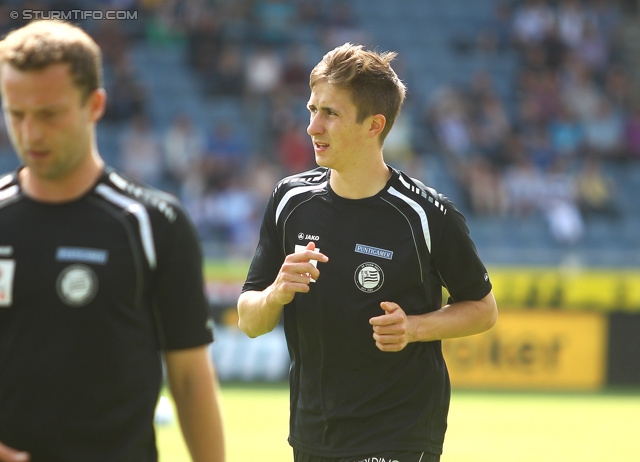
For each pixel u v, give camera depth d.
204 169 54.97
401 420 13.16
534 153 63.06
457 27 72.69
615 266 48.62
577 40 71.88
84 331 9.56
